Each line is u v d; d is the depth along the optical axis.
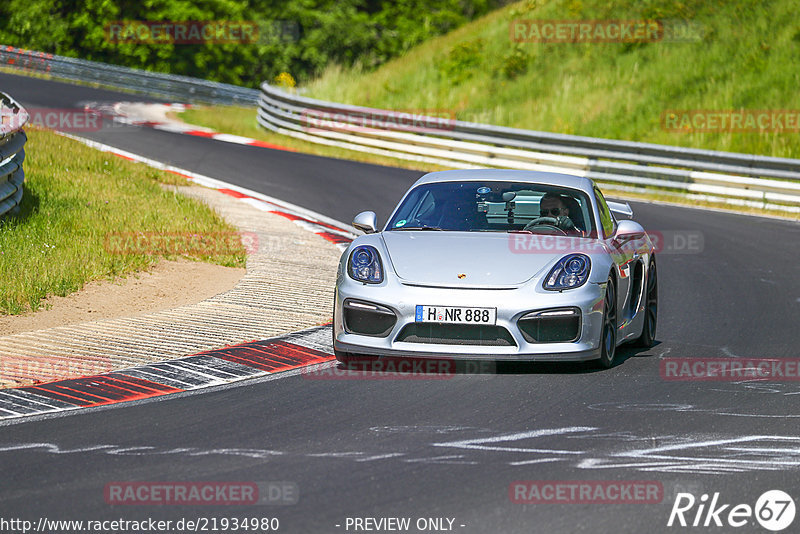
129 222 43.50
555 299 24.69
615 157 78.19
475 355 24.55
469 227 27.88
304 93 115.38
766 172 71.69
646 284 30.00
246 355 27.11
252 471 17.53
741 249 51.50
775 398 23.45
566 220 28.03
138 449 18.92
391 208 60.09
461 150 86.00
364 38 182.50
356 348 25.30
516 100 105.31
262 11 183.38
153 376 24.84
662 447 19.12
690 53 102.06
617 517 15.35
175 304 33.47
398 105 110.19
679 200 73.50
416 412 21.67
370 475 17.30
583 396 23.20
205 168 71.38
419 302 24.69
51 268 34.75
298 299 34.59
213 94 134.88
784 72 94.12
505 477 17.20
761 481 17.14
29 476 17.28
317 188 66.56
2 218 40.03
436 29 189.75
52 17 165.12
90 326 30.00
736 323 33.97
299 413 21.61
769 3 104.38
